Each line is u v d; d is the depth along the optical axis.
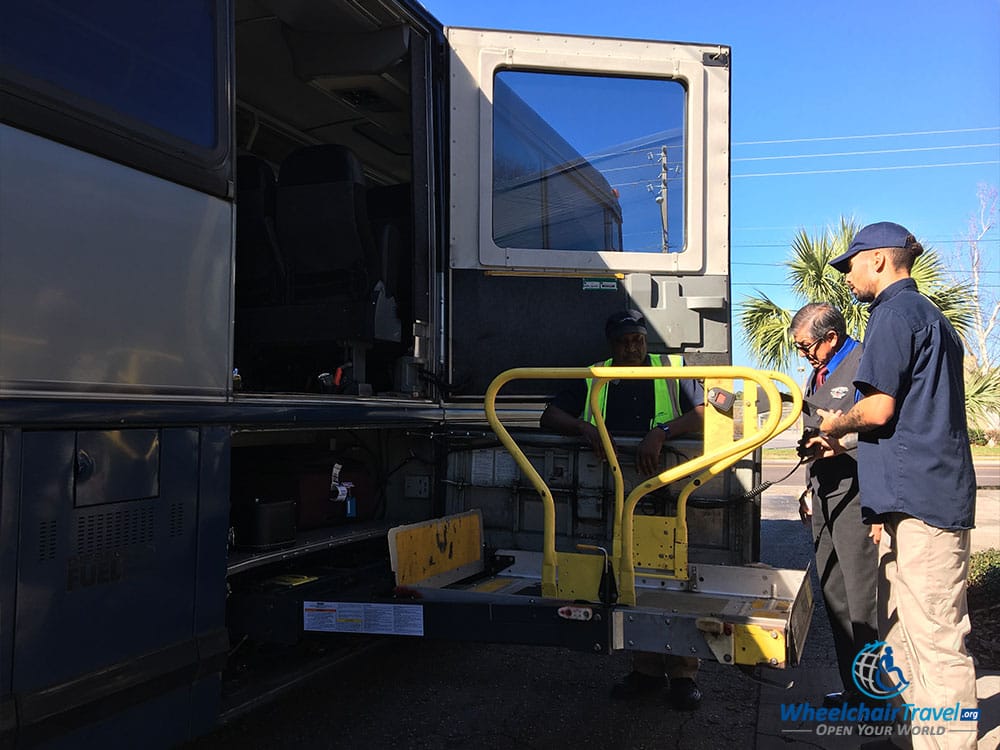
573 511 3.65
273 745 3.30
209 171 2.47
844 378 3.33
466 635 2.64
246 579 3.12
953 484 2.66
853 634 3.28
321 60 3.92
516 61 3.88
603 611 2.57
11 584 1.85
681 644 2.52
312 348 3.69
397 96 4.35
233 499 2.98
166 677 2.24
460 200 3.82
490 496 3.78
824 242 13.59
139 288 2.21
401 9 3.61
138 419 2.18
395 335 3.57
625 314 3.57
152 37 2.31
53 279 1.96
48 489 1.94
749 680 4.12
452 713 3.66
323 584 3.05
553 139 3.95
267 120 4.77
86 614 2.03
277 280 3.68
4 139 1.87
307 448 3.66
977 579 5.35
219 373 2.48
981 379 14.80
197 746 3.28
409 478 3.86
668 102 4.04
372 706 3.72
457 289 3.80
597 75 3.98
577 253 3.91
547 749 3.30
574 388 3.69
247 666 3.03
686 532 3.16
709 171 4.03
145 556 2.20
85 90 2.09
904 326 2.70
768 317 14.27
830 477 3.31
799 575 3.21
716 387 2.99
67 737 1.96
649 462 3.31
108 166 2.13
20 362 1.88
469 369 3.79
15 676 1.86
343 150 3.54
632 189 4.01
